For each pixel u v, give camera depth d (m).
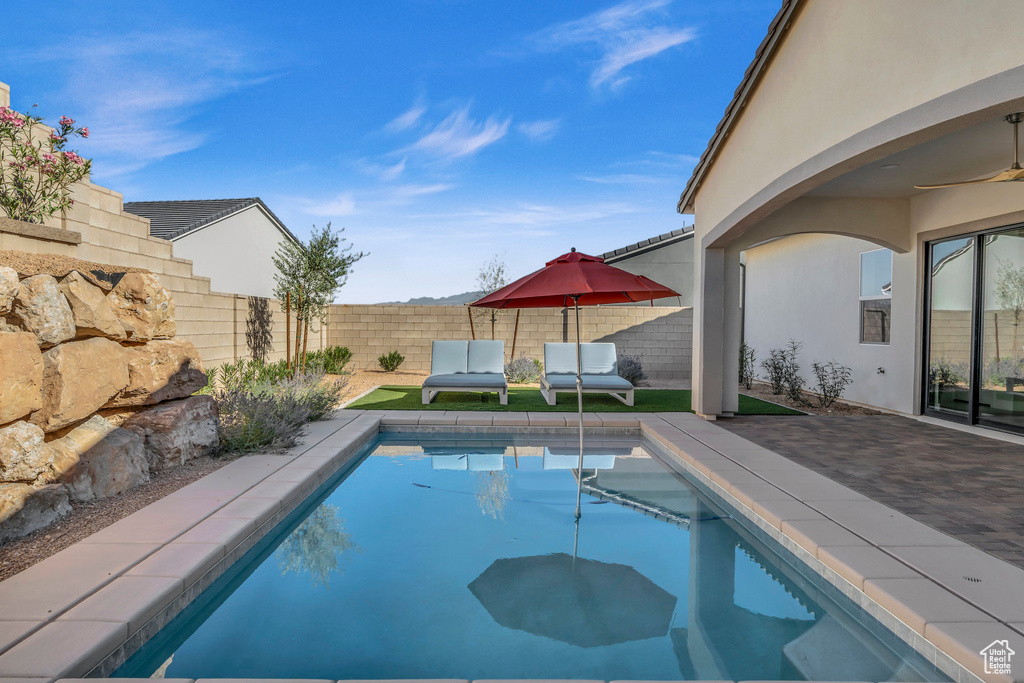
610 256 16.45
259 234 17.89
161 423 4.75
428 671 2.41
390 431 7.66
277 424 5.92
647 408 8.76
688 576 3.38
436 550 3.76
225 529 3.46
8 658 2.14
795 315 10.88
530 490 5.14
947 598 2.63
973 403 7.00
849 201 7.64
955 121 3.51
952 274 7.30
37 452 3.52
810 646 2.64
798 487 4.44
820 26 4.73
